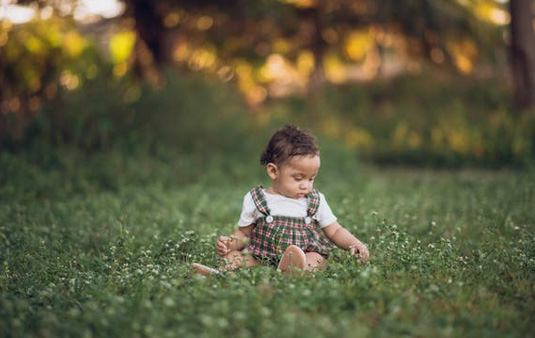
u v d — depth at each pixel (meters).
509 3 18.41
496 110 22.06
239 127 13.99
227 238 4.98
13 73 15.91
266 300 3.73
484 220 6.70
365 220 6.51
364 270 4.36
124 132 12.60
